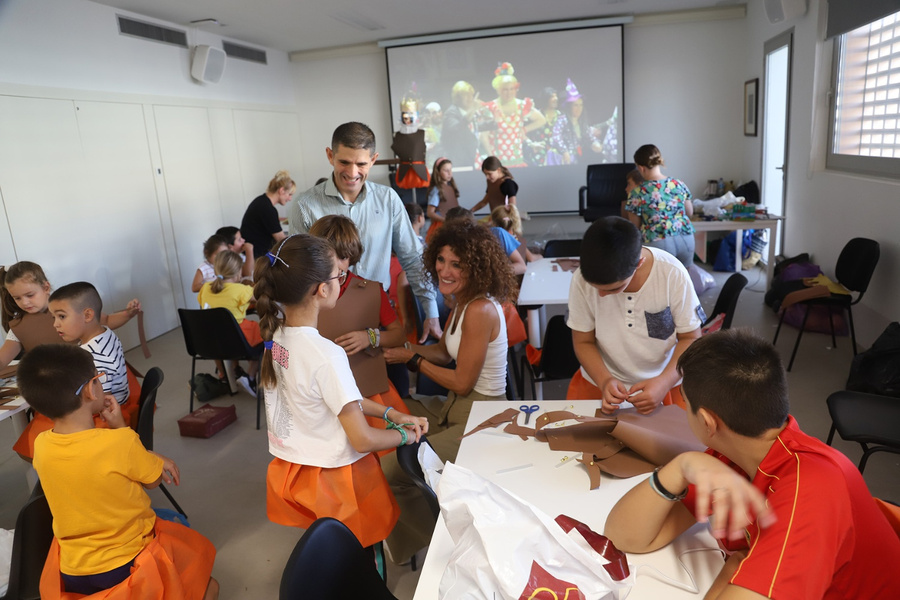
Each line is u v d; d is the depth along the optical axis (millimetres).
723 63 7852
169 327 5922
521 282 3689
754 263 6812
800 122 5336
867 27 4242
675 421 1612
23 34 4387
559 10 7250
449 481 1031
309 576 1162
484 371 2098
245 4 5656
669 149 8258
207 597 2084
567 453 1577
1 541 2121
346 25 7109
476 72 8359
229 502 2795
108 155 5164
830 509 864
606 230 1638
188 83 6348
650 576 1125
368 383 2004
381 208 2385
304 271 1539
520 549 970
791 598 814
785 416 956
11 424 3848
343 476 1659
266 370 1654
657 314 1876
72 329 2389
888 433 2068
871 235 3988
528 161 8562
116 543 1732
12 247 4289
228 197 7066
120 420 2016
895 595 929
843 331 4344
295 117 8953
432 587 1128
